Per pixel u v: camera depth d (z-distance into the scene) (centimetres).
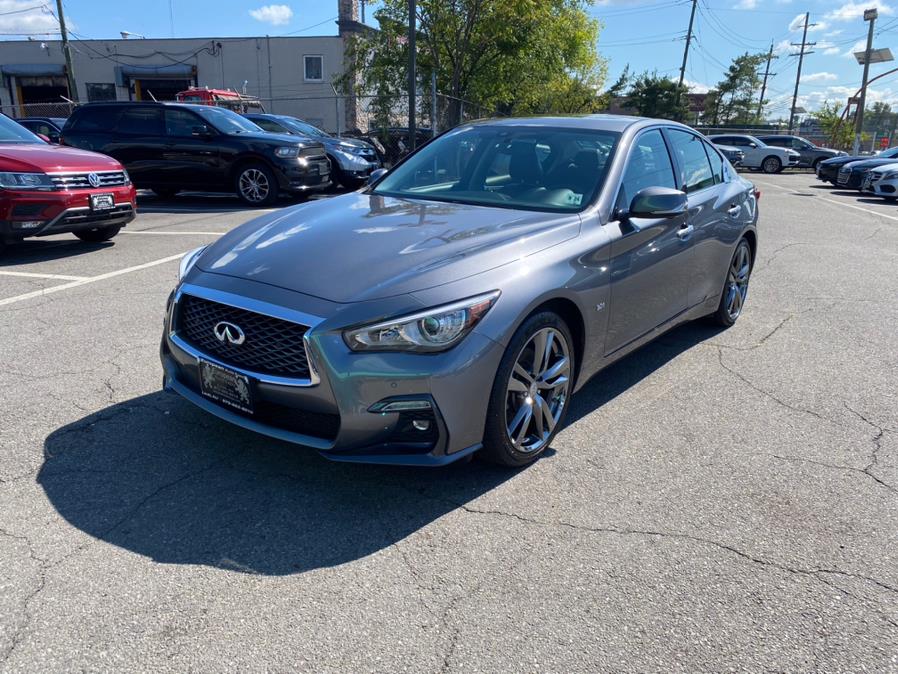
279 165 1148
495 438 292
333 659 204
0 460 307
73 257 724
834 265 805
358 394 259
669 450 341
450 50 2281
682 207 350
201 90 2273
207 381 293
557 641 214
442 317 263
